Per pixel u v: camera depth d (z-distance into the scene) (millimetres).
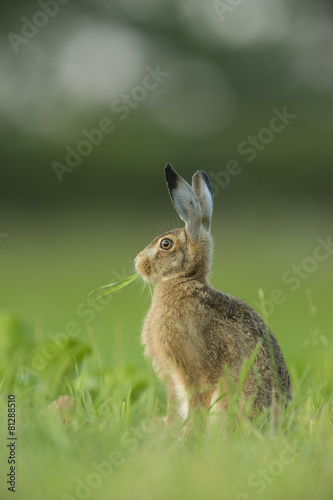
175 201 12266
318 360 14391
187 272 12398
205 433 9961
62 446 8883
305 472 8109
